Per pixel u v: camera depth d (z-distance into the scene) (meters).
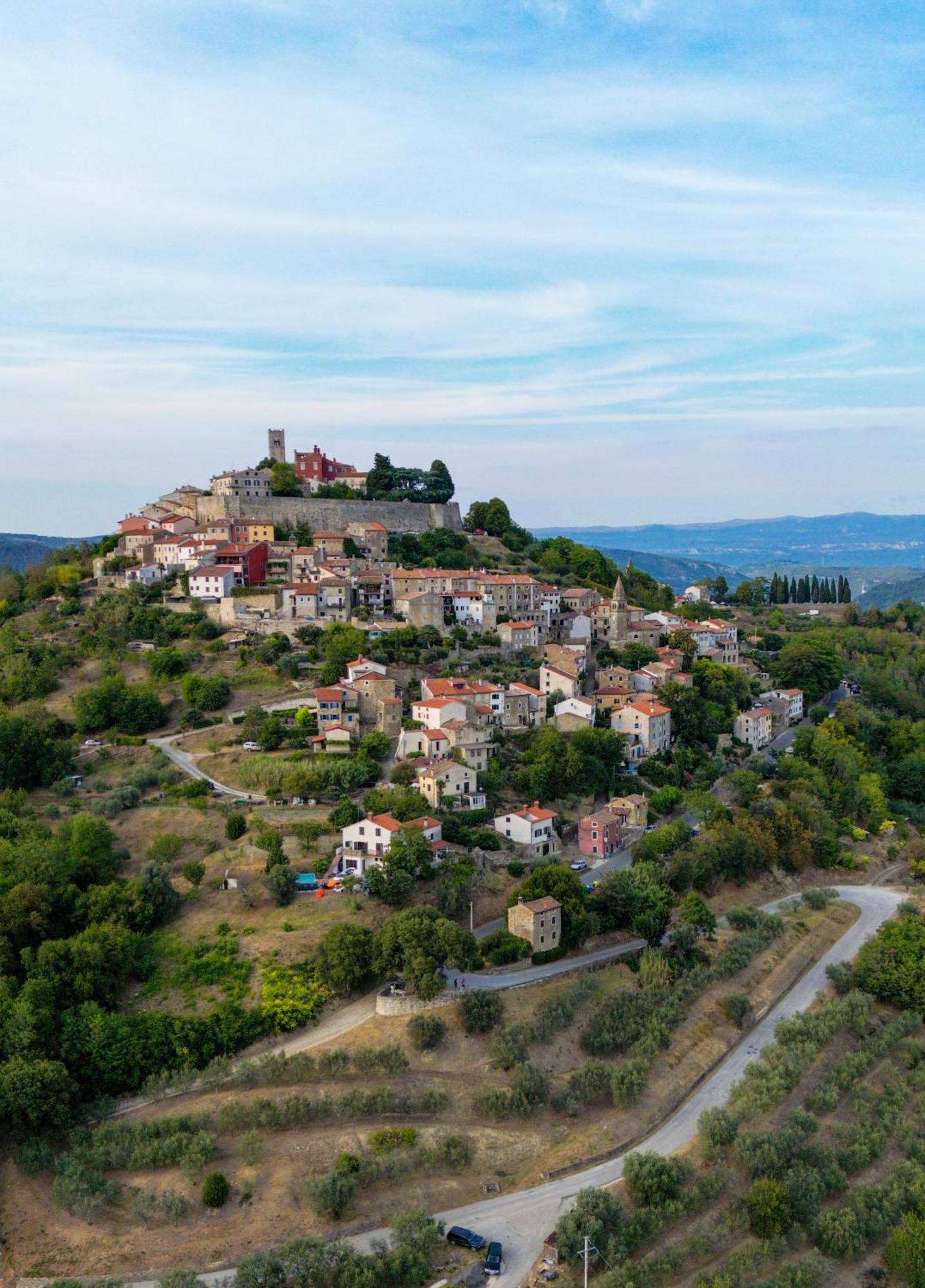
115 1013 97.50
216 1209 80.31
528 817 136.62
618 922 123.44
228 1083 92.88
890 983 119.06
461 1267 76.00
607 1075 97.38
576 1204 80.69
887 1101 100.06
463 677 181.62
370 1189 83.81
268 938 110.44
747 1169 87.00
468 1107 93.25
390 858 117.69
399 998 102.69
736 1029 111.31
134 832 133.25
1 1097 85.00
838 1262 81.00
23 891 108.00
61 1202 80.00
